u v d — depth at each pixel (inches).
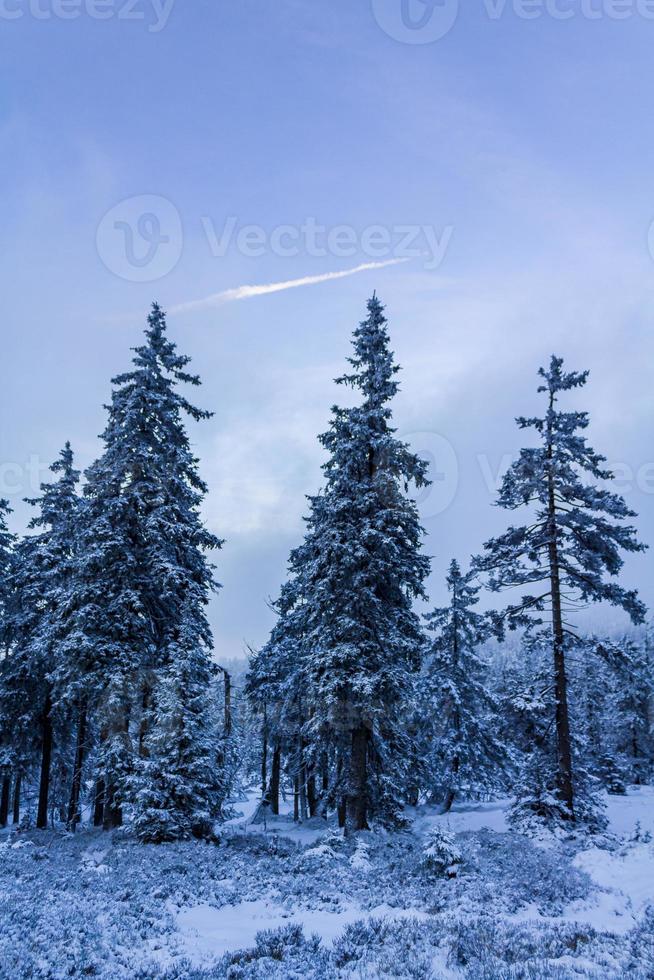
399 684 800.9
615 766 1432.1
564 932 372.5
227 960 342.6
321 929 408.2
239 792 1636.3
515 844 669.3
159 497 885.2
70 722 1099.9
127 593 825.5
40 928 363.6
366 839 740.0
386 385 917.8
